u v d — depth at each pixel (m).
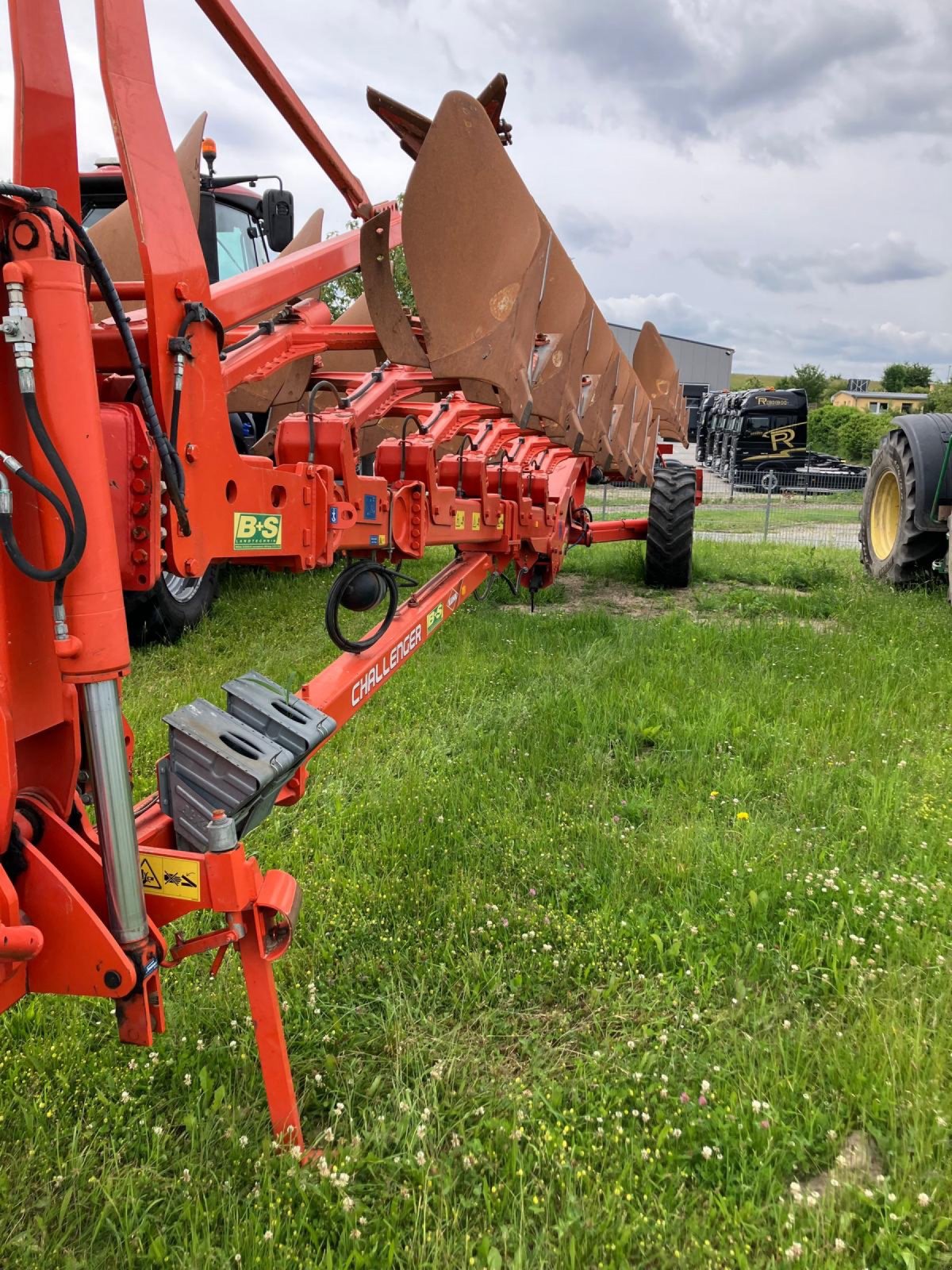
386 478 3.71
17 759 1.86
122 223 4.04
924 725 4.53
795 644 6.07
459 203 3.04
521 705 4.80
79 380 1.51
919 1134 2.02
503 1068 2.36
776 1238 1.85
